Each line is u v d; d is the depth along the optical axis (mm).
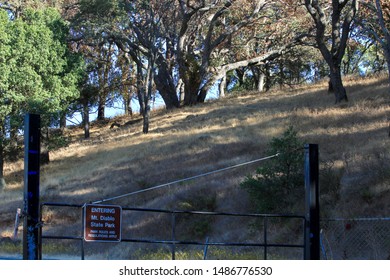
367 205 21203
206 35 58469
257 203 23281
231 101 55281
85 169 38469
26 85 40281
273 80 72438
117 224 11406
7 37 39844
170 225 25281
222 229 24078
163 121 51312
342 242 19141
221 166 30938
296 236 20938
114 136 50906
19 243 24047
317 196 12375
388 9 42875
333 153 27906
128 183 32250
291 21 52844
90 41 54469
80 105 57125
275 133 35062
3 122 40125
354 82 48906
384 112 34188
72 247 24250
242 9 54719
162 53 58344
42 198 31969
